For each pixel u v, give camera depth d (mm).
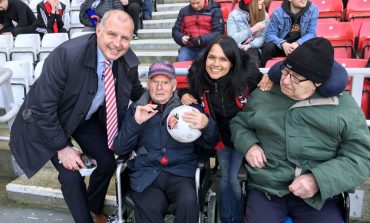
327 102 1889
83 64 2068
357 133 1831
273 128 1977
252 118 2062
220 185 2396
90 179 2492
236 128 2170
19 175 3367
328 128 1862
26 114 2139
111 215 2422
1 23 6395
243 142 2084
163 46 5617
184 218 2039
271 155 2006
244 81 2197
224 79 2207
